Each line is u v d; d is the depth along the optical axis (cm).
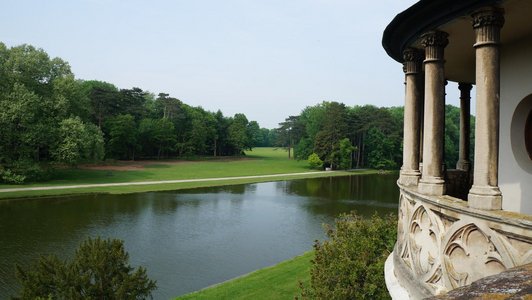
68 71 6931
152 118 12950
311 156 10981
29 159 5941
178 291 2167
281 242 3181
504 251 585
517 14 733
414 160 1007
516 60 927
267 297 1927
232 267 2575
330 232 1823
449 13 753
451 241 696
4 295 1995
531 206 898
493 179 651
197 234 3375
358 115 11894
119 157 10675
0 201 4531
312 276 1536
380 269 1384
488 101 662
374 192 6247
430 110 831
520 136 938
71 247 2823
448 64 1248
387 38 1054
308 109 15688
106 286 1342
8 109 5700
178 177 7738
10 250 2727
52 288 1309
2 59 6038
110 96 10619
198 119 13362
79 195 5169
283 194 5900
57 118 6203
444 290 720
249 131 16062
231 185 6950
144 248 2938
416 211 848
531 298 241
